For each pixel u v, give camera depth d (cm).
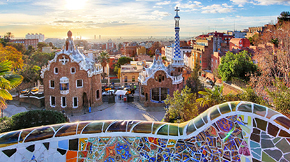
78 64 4044
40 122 2772
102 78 8450
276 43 5816
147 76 4628
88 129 638
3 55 6094
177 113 2734
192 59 9956
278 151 561
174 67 4769
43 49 12769
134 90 5831
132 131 636
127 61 10375
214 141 610
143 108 4353
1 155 596
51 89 4116
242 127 593
